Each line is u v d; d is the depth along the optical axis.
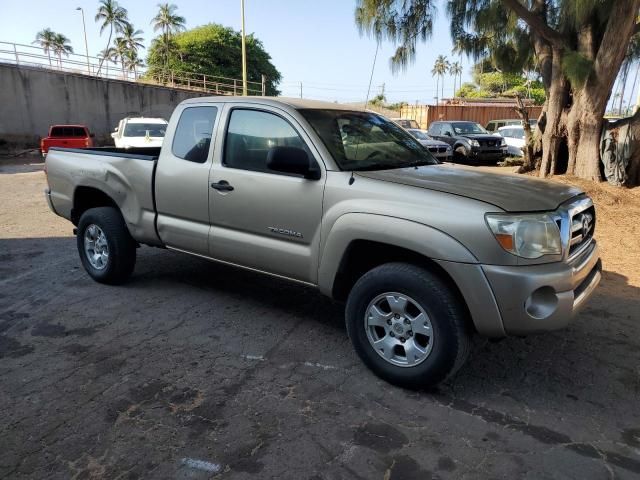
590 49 10.62
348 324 3.59
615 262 6.32
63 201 5.63
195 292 5.23
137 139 15.64
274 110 3.99
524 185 3.58
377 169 3.79
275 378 3.55
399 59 11.36
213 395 3.32
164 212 4.70
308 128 3.79
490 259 3.01
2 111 29.09
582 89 10.67
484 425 3.03
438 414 3.14
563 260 3.20
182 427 2.97
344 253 3.51
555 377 3.60
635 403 3.29
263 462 2.69
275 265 3.97
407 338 3.35
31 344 4.03
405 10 10.98
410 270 3.25
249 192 4.00
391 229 3.25
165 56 60.16
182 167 4.47
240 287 5.40
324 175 3.64
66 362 3.74
